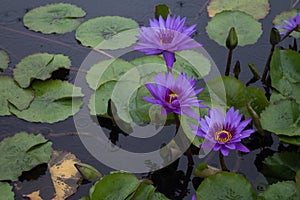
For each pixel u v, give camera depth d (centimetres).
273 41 220
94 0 271
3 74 218
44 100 208
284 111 181
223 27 240
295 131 175
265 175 180
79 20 256
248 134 170
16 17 261
